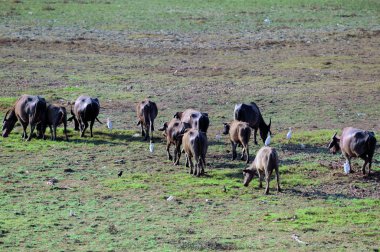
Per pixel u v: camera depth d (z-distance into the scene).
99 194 45.66
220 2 131.75
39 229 39.25
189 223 40.53
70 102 66.50
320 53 97.69
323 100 74.38
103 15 118.88
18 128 62.38
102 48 98.75
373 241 37.75
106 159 53.50
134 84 80.94
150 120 58.12
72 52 96.38
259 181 47.16
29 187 46.94
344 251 36.03
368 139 48.91
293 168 51.03
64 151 55.44
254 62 92.75
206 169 51.16
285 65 91.00
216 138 59.56
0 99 70.94
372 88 79.38
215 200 44.69
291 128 63.69
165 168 51.47
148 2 131.12
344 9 126.25
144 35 106.06
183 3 130.38
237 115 55.72
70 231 39.06
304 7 127.81
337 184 48.19
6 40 101.19
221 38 105.19
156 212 42.44
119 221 40.78
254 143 58.12
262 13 122.50
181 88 79.38
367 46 101.69
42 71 86.06
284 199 45.03
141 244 36.97
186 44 101.75
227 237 38.16
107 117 66.94
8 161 52.69
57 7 123.94
